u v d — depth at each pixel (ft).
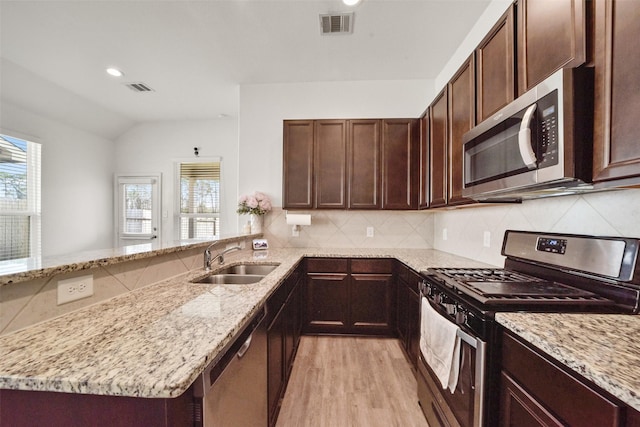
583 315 3.19
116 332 2.68
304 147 9.63
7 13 7.00
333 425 5.27
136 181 15.61
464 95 6.12
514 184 3.92
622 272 3.36
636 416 1.86
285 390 6.15
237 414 3.02
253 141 10.83
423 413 5.51
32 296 2.85
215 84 10.92
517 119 3.87
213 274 5.88
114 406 2.00
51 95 11.42
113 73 10.09
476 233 7.36
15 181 11.45
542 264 4.70
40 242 12.12
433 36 7.92
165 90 11.52
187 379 1.91
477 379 3.39
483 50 5.37
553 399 2.48
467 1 6.65
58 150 12.84
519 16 4.32
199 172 15.39
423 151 9.01
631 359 2.16
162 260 4.81
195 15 7.10
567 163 3.06
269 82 10.73
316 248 10.41
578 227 4.33
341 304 8.98
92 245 14.53
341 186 9.55
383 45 8.35
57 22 7.36
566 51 3.39
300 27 7.55
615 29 2.78
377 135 9.51
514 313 3.25
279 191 10.78
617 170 2.74
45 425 2.04
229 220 15.11
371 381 6.64
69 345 2.41
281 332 5.58
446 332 4.10
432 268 5.89
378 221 10.55
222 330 2.72
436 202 7.87
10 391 2.06
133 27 7.57
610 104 2.82
